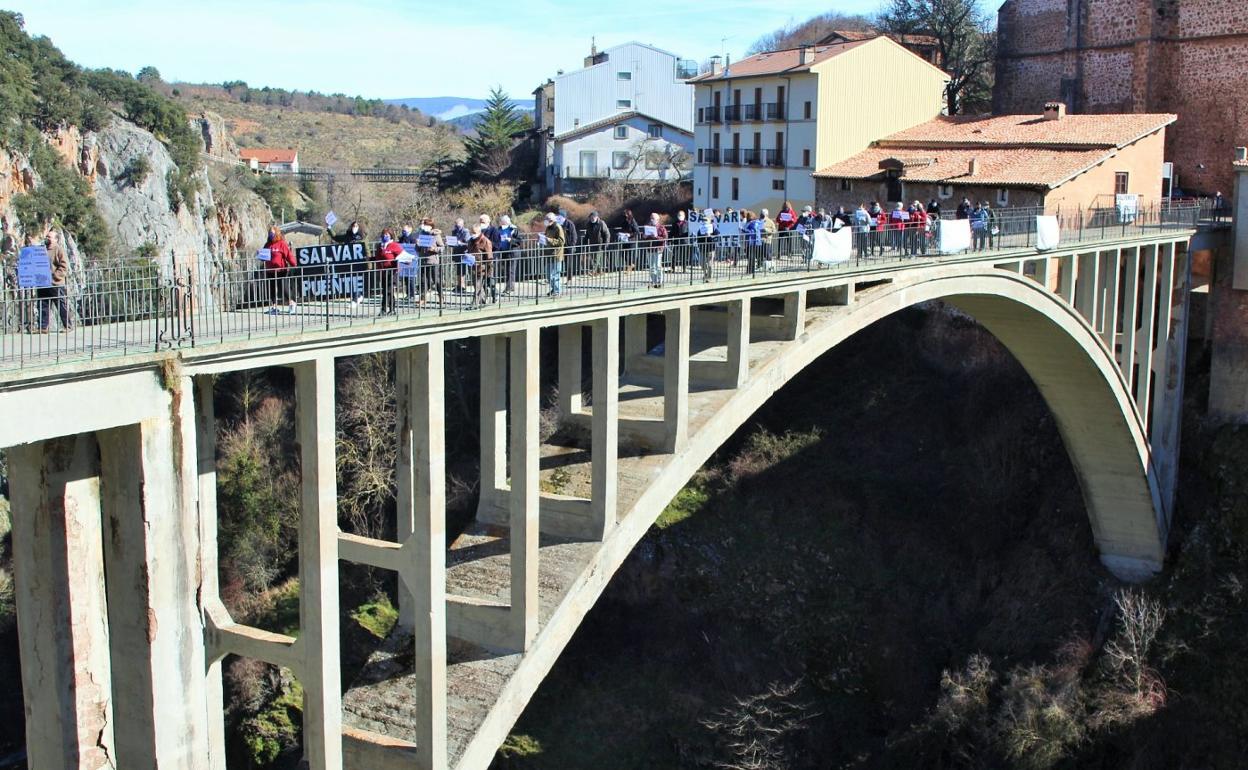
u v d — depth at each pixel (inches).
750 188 2137.1
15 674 1322.6
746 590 1457.9
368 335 562.9
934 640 1366.9
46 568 486.0
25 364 443.2
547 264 768.9
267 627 1423.5
